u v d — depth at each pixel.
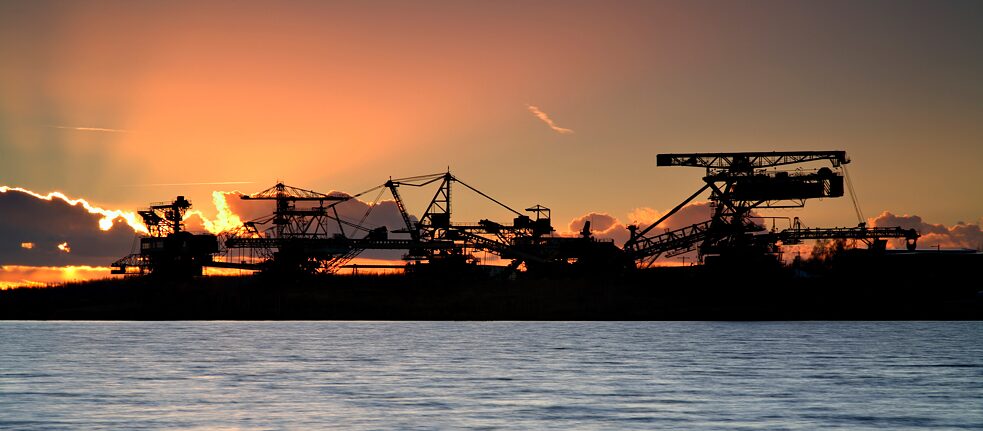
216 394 108.06
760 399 103.75
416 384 116.25
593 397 105.00
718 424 89.12
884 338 187.00
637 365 137.38
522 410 96.44
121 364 139.50
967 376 123.50
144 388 113.06
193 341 185.62
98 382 118.56
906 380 119.62
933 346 167.88
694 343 177.25
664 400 102.94
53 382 118.50
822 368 132.75
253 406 99.25
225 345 175.62
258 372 129.25
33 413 95.06
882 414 94.50
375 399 103.88
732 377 122.75
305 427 87.81
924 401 102.75
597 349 164.12
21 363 140.75
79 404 100.81
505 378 122.06
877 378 121.50
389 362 142.50
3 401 102.75
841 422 90.31
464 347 169.75
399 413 94.75
